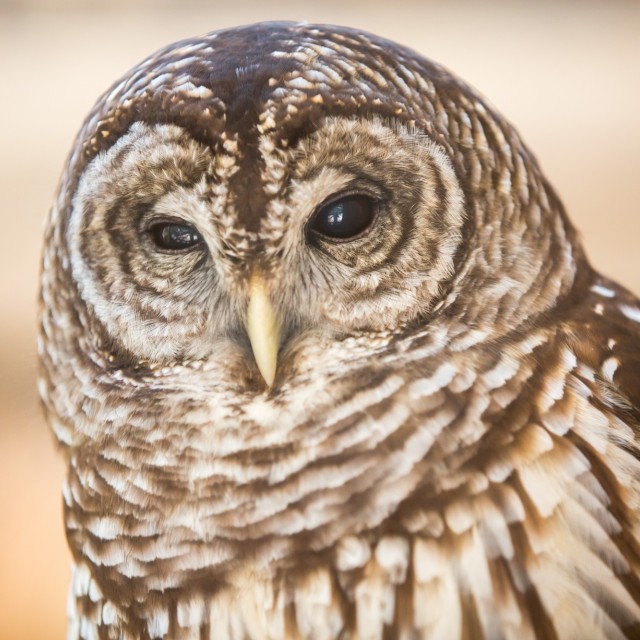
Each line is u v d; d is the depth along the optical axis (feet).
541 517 7.14
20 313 9.83
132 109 7.18
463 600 7.14
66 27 14.64
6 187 11.34
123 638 7.27
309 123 7.14
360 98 7.16
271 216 7.16
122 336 7.25
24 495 8.63
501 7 16.29
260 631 7.18
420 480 7.15
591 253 11.55
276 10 14.65
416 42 15.17
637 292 10.98
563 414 7.16
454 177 7.18
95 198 7.21
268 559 7.18
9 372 7.48
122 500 7.24
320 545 7.16
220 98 7.15
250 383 7.22
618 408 7.20
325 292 7.20
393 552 7.14
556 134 13.74
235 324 7.22
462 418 7.16
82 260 7.23
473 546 7.14
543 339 7.19
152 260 7.23
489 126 7.23
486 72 14.79
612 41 15.61
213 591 7.20
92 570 7.28
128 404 7.24
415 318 7.20
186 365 7.24
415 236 7.18
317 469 7.18
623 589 7.15
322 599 7.16
